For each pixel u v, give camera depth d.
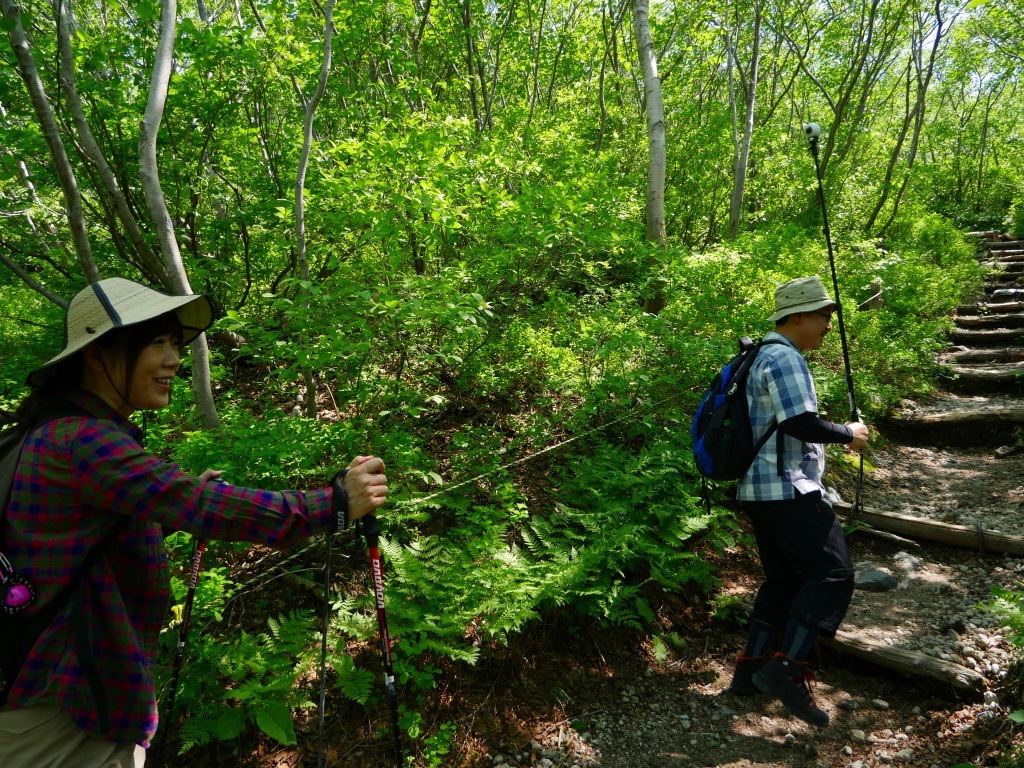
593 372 5.46
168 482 1.39
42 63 4.38
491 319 5.46
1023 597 2.88
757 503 2.85
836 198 13.85
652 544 3.73
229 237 6.05
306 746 2.73
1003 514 4.63
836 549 2.77
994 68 20.05
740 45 14.98
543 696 3.13
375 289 4.37
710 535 4.15
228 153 5.85
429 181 4.66
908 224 14.77
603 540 3.61
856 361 7.18
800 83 18.64
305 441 3.73
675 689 3.28
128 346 1.49
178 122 5.43
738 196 10.78
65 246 6.05
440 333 5.05
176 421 4.47
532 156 6.96
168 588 1.60
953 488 5.29
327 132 6.86
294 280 3.97
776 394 2.73
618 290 6.38
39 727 1.37
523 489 4.37
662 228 7.28
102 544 1.45
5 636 1.34
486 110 9.04
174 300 1.57
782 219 13.47
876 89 20.20
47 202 5.92
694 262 6.58
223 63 4.99
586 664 3.35
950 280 10.79
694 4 11.92
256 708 2.66
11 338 6.21
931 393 7.44
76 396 1.51
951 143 25.75
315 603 3.39
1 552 1.34
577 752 2.88
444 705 2.98
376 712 2.87
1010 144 24.20
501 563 3.36
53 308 6.39
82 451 1.36
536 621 3.36
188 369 5.59
